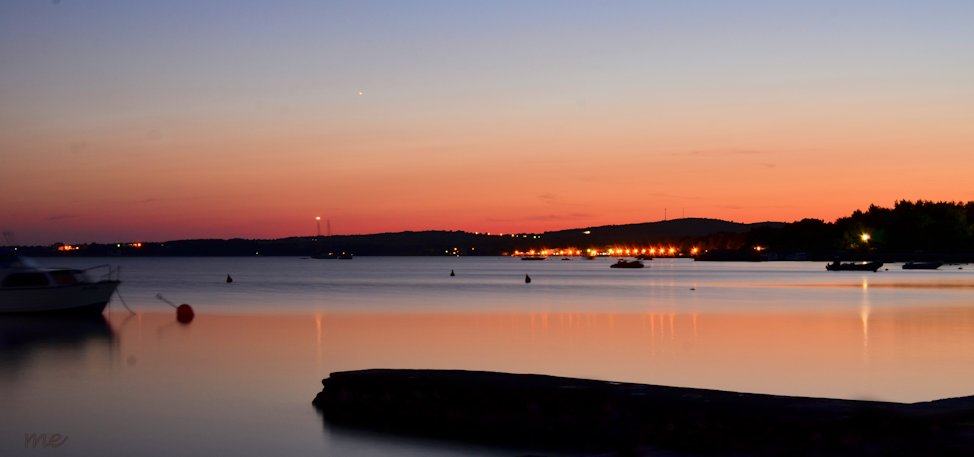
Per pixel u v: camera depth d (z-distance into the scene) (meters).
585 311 93.00
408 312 92.56
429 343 60.59
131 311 95.31
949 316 81.56
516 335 65.94
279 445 29.86
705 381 42.09
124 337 66.69
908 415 24.33
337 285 176.25
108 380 44.12
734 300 113.06
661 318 82.38
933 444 22.80
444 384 31.59
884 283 164.88
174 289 157.62
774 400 27.16
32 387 42.00
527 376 32.81
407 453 28.34
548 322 78.25
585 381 31.50
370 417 32.97
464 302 111.25
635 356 51.88
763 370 45.50
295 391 39.91
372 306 103.50
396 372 34.41
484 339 63.00
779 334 65.12
